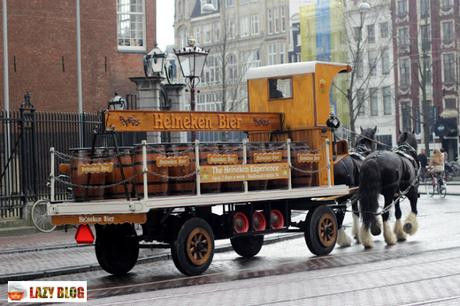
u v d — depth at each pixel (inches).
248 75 758.5
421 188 1801.2
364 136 845.8
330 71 735.7
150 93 1193.4
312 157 704.4
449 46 2977.4
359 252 727.7
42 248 819.4
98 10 1574.8
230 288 539.5
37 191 990.4
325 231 718.5
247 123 702.5
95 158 606.5
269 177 662.5
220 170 623.5
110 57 1587.1
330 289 519.8
